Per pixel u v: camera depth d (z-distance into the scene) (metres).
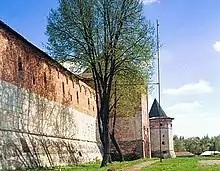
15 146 34.16
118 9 44.25
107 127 44.38
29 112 39.28
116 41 44.16
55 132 47.22
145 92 54.09
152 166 41.88
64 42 44.78
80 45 44.53
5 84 34.09
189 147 161.62
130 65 45.41
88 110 65.00
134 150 70.62
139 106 71.50
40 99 42.81
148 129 78.31
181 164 44.38
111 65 44.44
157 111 95.81
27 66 39.66
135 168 39.44
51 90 46.91
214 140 162.25
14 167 32.72
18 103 36.66
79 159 53.06
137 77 46.84
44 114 43.78
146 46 44.78
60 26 44.72
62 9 44.66
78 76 58.53
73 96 56.66
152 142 94.12
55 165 43.00
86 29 44.12
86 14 44.03
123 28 44.28
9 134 33.91
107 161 44.50
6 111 33.88
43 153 40.50
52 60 46.50
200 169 34.91
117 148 58.94
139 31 44.59
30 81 40.19
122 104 64.81
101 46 44.28
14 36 36.50
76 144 55.25
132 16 44.38
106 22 44.28
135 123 71.31
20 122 36.78
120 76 47.62
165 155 92.94
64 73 52.66
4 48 34.41
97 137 69.50
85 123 62.19
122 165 43.12
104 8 44.22
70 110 54.44
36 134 40.78
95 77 45.56
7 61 34.88
